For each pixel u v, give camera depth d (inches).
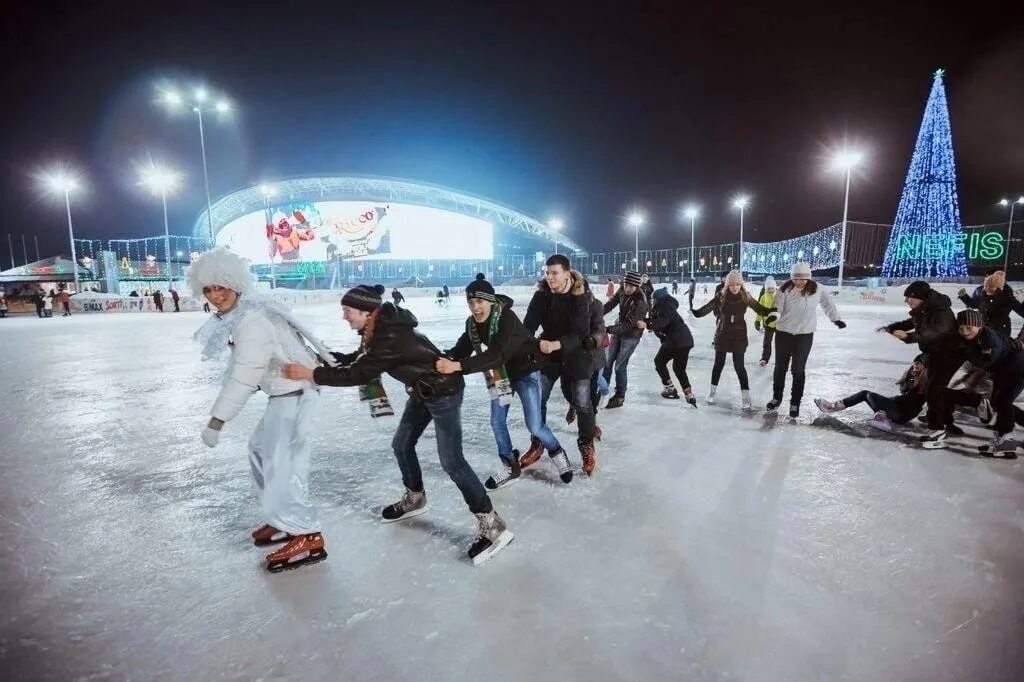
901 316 708.0
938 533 112.7
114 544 114.0
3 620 88.0
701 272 2503.7
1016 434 179.5
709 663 76.0
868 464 155.0
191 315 964.0
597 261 2903.5
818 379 282.5
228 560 107.4
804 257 1535.4
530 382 141.3
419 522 122.5
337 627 85.5
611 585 95.3
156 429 205.6
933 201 1091.9
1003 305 236.7
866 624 84.0
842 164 1021.2
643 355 390.6
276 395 105.9
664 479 145.1
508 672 74.9
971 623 84.1
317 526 106.3
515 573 99.9
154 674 76.0
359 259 2046.0
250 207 2192.4
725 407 227.3
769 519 120.2
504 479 141.8
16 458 171.0
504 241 2657.5
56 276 1540.4
